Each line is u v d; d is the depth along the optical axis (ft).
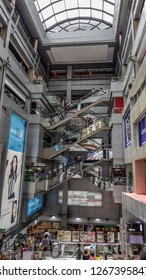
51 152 52.06
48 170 60.44
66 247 33.55
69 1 57.21
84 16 62.90
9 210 36.52
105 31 58.59
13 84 41.86
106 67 72.54
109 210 58.54
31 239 40.47
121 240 34.94
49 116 55.93
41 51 63.16
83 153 65.67
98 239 44.50
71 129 57.41
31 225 51.80
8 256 27.84
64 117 55.62
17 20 41.47
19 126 42.01
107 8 57.67
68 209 60.08
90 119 57.11
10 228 37.06
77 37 59.21
